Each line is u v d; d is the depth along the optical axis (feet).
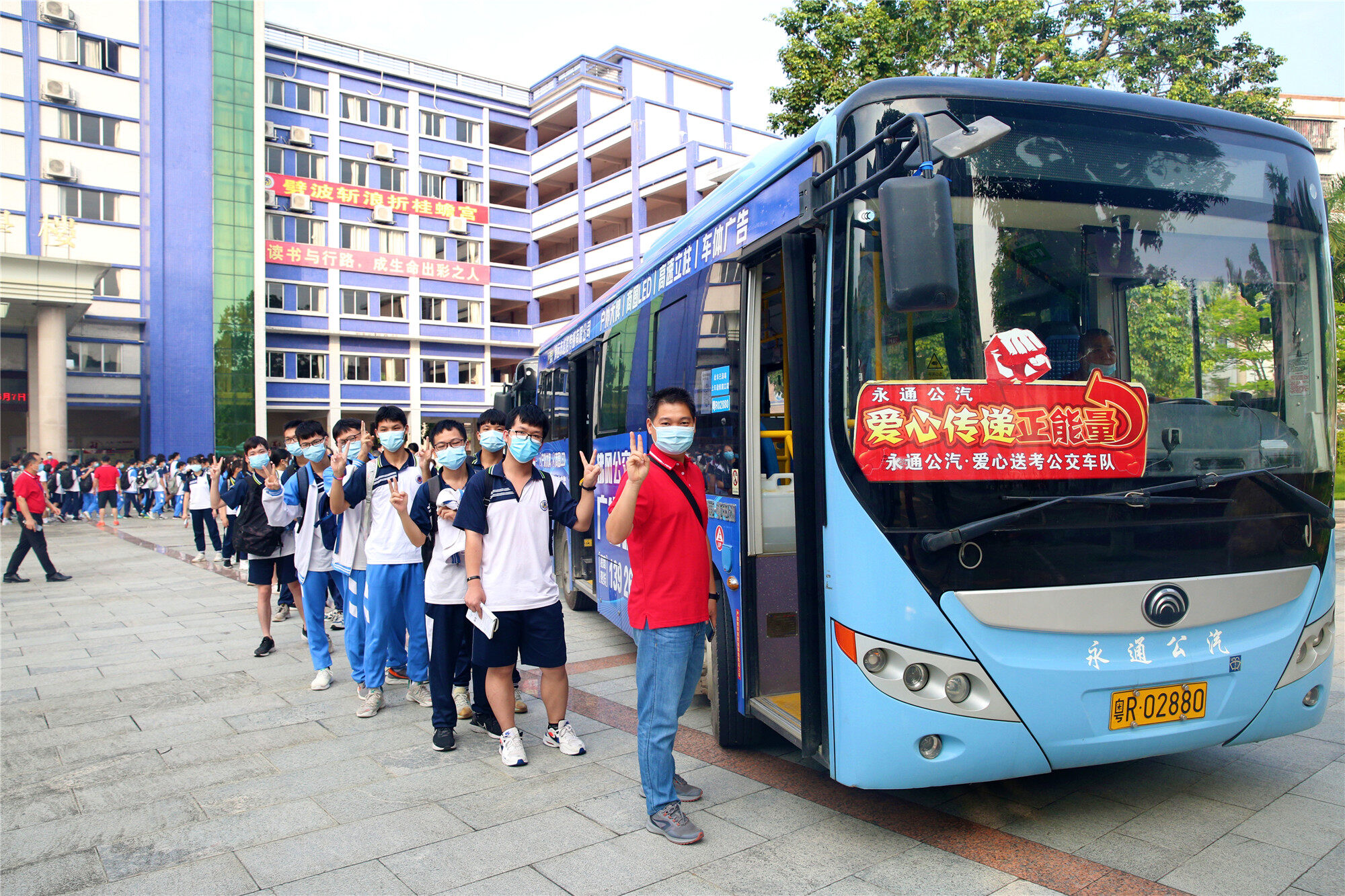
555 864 10.62
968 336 10.16
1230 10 45.09
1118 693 10.20
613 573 21.52
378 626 17.08
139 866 10.84
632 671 20.56
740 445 13.50
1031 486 10.11
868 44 43.45
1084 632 10.06
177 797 13.10
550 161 129.80
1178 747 10.50
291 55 114.52
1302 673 11.14
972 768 9.98
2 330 97.96
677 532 11.29
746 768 13.80
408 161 123.44
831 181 10.87
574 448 27.02
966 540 9.77
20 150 94.48
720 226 14.89
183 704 18.12
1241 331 11.07
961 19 43.19
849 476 10.32
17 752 15.24
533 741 15.47
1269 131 11.70
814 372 11.41
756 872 10.27
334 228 117.91
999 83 10.74
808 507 11.43
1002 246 10.33
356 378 120.26
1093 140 10.82
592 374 25.29
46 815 12.50
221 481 42.57
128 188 100.73
